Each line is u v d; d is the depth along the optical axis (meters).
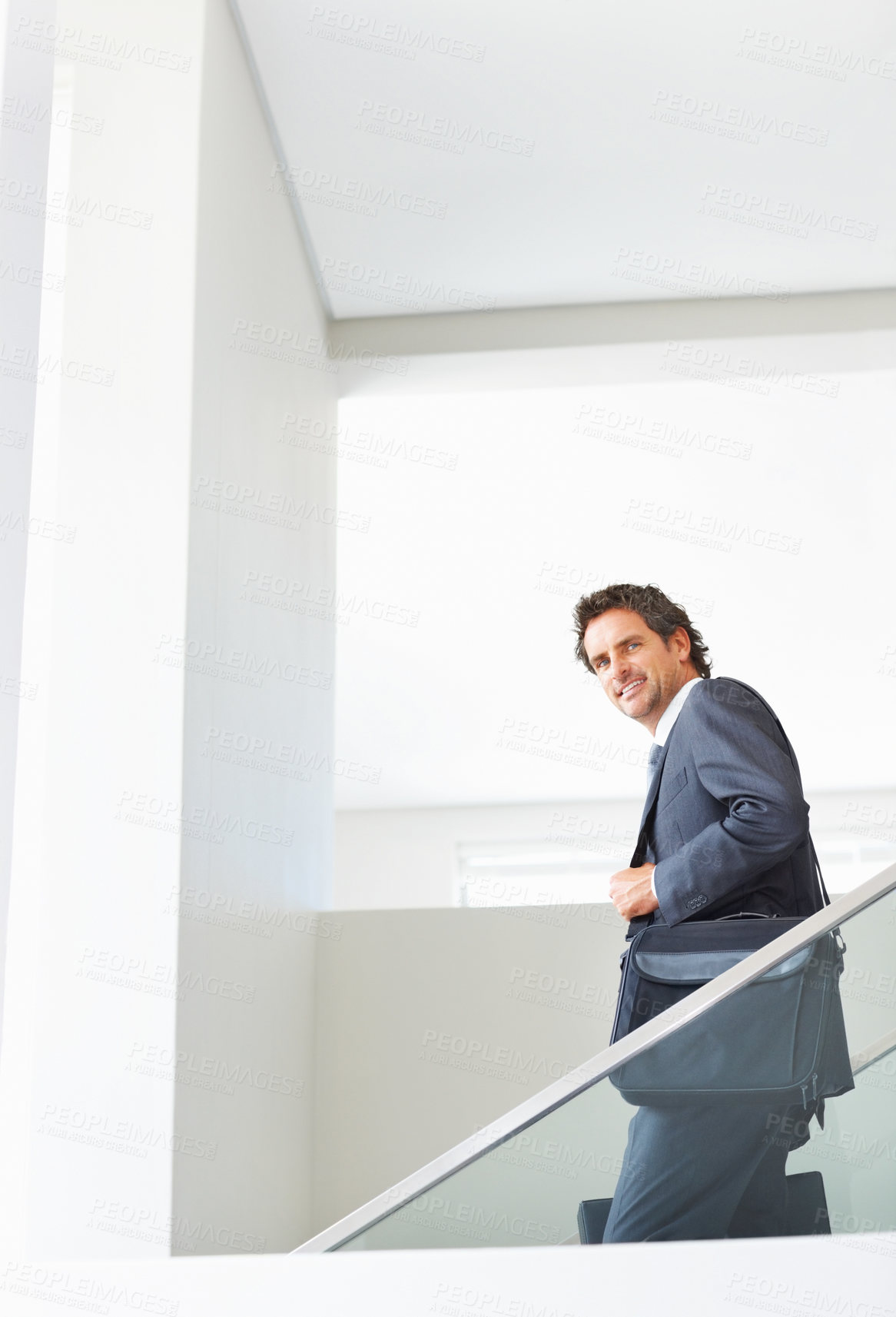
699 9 3.20
